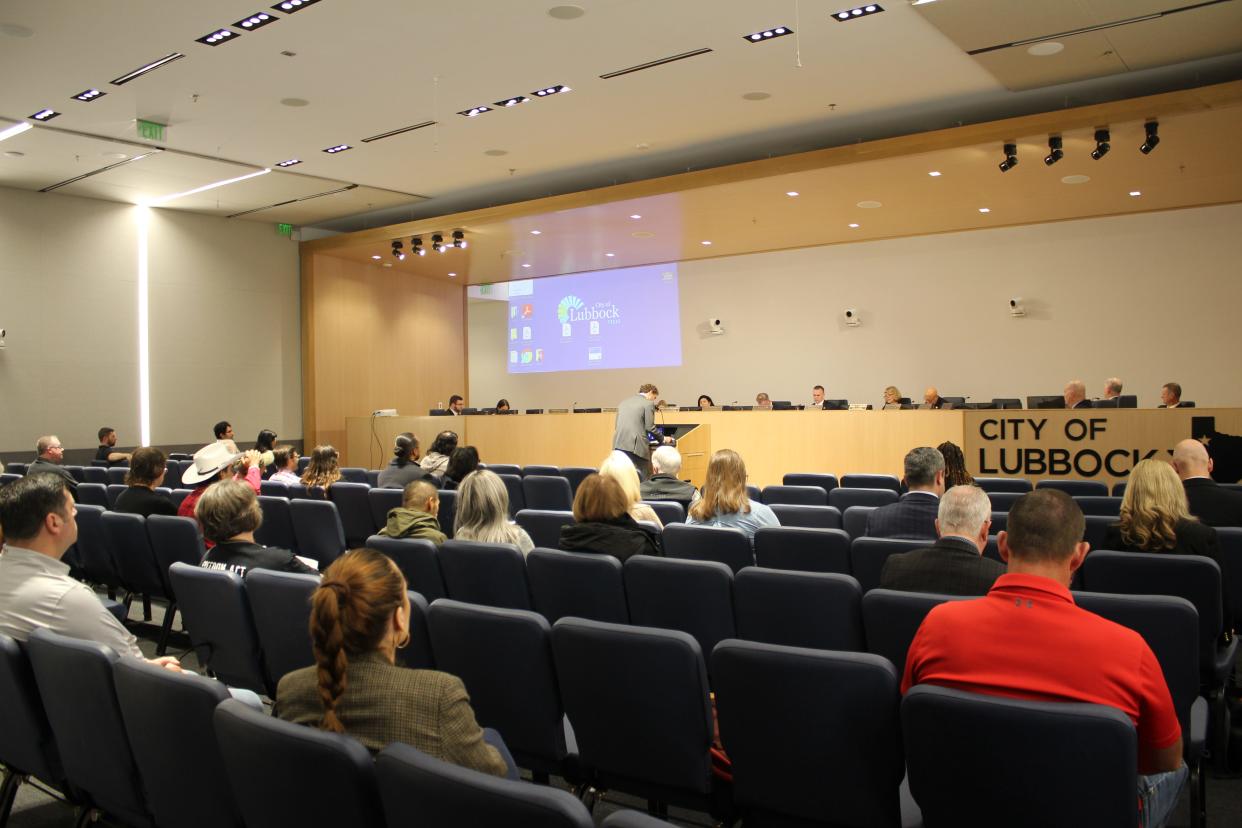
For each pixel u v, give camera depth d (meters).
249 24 6.59
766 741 2.11
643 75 7.75
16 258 11.13
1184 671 2.34
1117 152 8.60
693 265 15.16
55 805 3.09
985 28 6.66
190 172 10.59
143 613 5.53
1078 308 11.92
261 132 9.16
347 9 6.38
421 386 15.82
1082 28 6.67
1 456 10.94
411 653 2.85
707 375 15.04
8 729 2.53
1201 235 11.11
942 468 3.78
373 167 10.59
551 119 8.93
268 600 3.00
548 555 3.35
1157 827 2.06
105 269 11.92
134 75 7.54
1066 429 7.82
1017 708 1.64
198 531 4.36
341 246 13.24
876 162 8.84
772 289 14.40
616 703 2.33
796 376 14.20
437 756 1.68
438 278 16.25
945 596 2.38
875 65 7.58
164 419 12.40
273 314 13.66
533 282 16.84
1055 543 1.90
